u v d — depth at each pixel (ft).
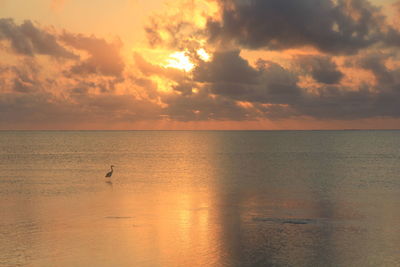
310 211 121.29
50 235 94.22
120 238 92.17
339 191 161.58
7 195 148.87
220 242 89.45
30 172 230.48
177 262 77.36
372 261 77.71
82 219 109.81
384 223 106.22
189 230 99.04
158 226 102.68
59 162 299.99
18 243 88.07
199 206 128.67
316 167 260.42
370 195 151.84
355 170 242.37
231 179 199.00
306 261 77.71
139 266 75.56
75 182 187.11
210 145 599.98
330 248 85.05
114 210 121.70
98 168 254.88
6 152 427.74
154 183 184.03
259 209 124.26
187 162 297.74
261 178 203.41
